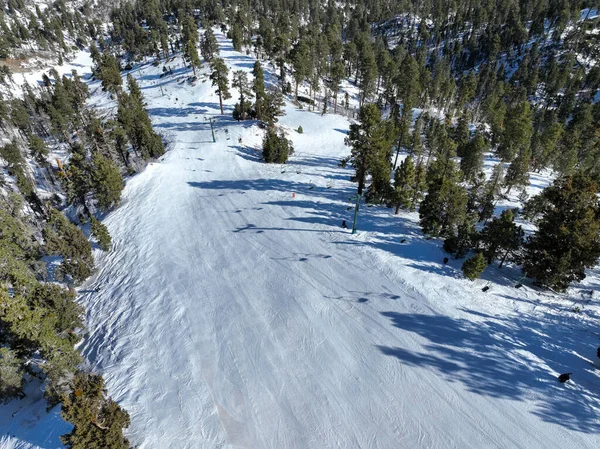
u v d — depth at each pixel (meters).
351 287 27.42
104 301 30.27
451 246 29.98
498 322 23.12
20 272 26.86
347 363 21.52
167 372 22.28
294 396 19.97
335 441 17.77
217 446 17.95
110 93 99.56
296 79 87.12
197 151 60.91
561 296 25.20
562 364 20.16
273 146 56.28
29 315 21.19
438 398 19.11
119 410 17.53
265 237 35.41
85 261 33.88
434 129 71.88
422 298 25.53
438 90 103.00
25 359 23.17
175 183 50.41
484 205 38.81
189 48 95.00
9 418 21.97
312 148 70.62
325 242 33.53
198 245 35.59
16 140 81.06
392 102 98.00
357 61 112.88
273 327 24.56
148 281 31.31
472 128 89.25
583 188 24.17
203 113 79.44
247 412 19.41
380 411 18.81
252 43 122.44
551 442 16.75
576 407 18.02
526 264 26.48
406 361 21.25
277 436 18.19
